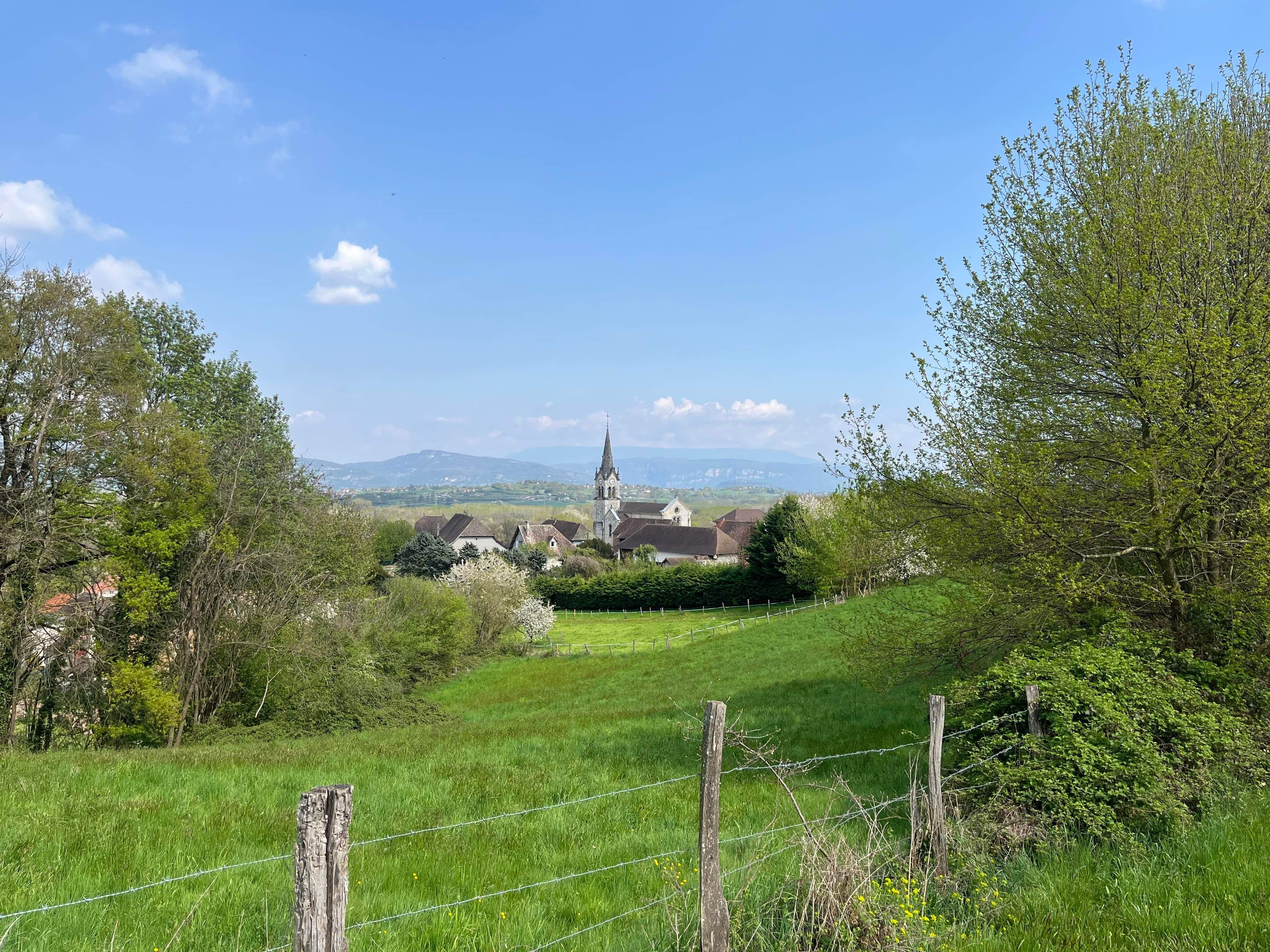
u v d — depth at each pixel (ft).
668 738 55.98
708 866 16.63
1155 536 36.42
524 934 20.10
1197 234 35.68
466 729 72.69
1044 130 43.86
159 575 85.10
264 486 93.81
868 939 17.90
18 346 73.26
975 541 42.32
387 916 21.18
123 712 83.25
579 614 239.71
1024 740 27.81
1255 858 22.16
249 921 20.83
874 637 49.96
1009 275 44.83
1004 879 22.31
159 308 114.32
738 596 224.12
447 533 430.61
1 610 72.54
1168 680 30.89
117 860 25.66
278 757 49.85
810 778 40.22
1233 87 44.75
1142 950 17.43
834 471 47.88
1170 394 34.60
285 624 93.45
